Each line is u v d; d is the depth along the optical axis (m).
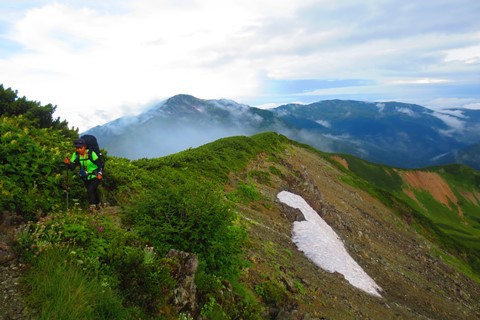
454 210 149.88
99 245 6.52
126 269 6.15
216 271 8.38
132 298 5.92
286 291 11.25
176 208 8.49
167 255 7.33
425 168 173.25
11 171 8.55
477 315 25.27
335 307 12.54
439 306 22.47
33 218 7.46
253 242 14.51
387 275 23.73
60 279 5.27
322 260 17.97
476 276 50.72
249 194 23.20
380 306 15.95
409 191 148.88
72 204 9.17
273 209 23.12
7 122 11.07
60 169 9.98
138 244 7.27
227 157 29.80
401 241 43.03
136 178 13.45
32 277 5.35
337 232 27.86
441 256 48.62
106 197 10.51
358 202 52.88
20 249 5.84
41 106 13.88
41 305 4.94
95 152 8.98
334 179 62.19
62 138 12.87
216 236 8.38
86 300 5.10
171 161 21.28
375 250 29.91
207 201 8.79
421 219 68.56
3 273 5.40
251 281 10.51
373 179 149.62
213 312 6.93
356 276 18.42
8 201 7.37
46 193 8.68
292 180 34.81
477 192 168.12
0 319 4.62
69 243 6.25
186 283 6.85
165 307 6.14
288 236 20.17
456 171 180.00
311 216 25.36
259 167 33.66
